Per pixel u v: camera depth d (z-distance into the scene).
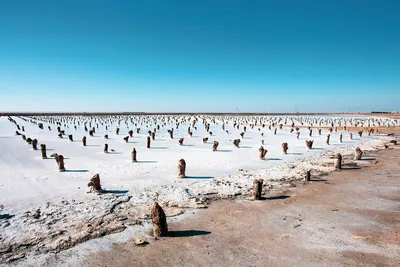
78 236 7.50
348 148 25.23
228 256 6.64
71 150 22.23
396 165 17.48
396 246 7.09
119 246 7.09
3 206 9.50
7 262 6.29
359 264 6.29
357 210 9.68
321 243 7.28
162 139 30.97
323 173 15.26
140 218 8.79
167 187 12.09
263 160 18.91
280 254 6.73
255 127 51.25
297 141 30.22
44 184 12.20
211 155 20.58
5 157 18.56
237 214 9.26
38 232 7.70
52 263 6.30
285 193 11.63
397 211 9.59
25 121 64.88
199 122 65.69
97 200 10.30
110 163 17.11
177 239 7.48
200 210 9.59
